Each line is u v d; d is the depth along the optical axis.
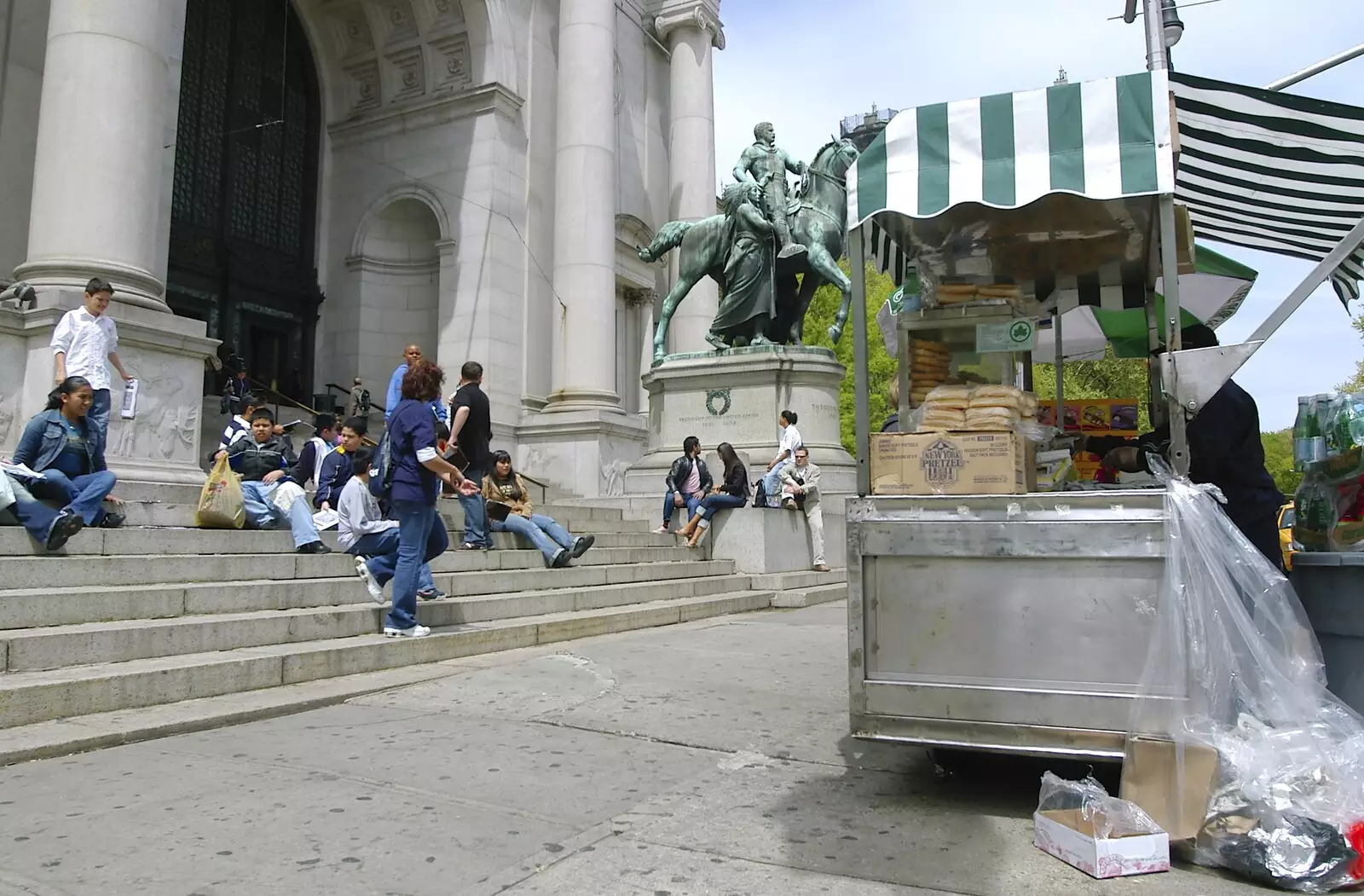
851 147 16.47
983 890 3.01
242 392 17.92
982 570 3.85
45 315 10.41
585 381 21.78
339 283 23.38
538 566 10.88
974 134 4.16
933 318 4.70
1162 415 5.24
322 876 3.01
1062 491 4.27
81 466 7.61
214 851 3.21
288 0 23.33
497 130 22.17
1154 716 3.56
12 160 14.14
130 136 11.36
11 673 5.18
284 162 23.05
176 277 20.42
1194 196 6.82
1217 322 7.93
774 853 3.31
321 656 6.31
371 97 23.86
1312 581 4.32
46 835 3.34
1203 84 5.57
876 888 3.01
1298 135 5.85
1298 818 3.12
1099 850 3.13
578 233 22.09
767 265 16.27
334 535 9.70
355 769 4.25
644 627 9.88
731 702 5.86
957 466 4.07
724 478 13.78
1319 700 3.53
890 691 3.92
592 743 4.83
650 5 28.25
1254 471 4.41
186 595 6.70
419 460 7.01
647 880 3.05
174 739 4.76
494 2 22.38
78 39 11.26
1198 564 3.56
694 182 27.03
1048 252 5.05
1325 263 3.79
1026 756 4.21
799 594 12.61
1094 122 4.01
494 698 5.90
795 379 15.93
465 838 3.39
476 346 21.39
